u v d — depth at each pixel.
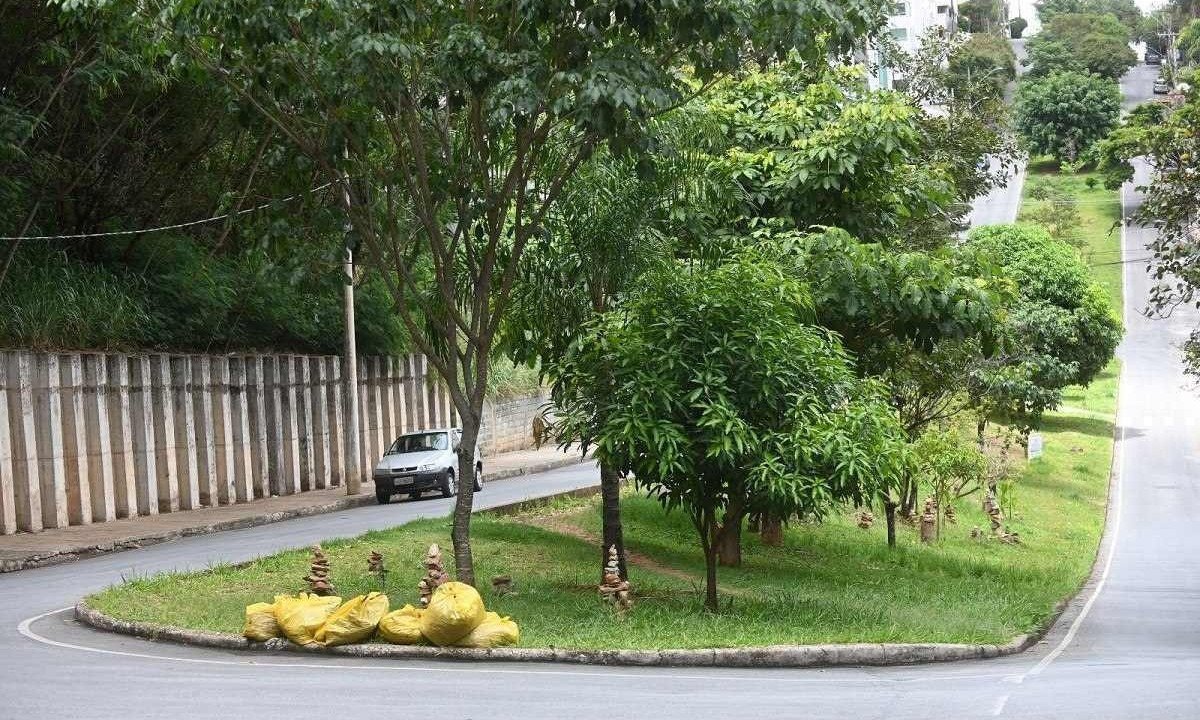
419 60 15.04
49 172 30.70
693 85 21.64
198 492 33.41
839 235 20.36
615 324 16.48
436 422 48.31
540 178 17.91
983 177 35.75
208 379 34.00
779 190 22.17
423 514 29.80
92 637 14.47
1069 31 154.50
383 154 17.86
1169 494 50.38
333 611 13.95
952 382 29.31
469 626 13.37
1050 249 59.62
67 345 30.00
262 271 17.47
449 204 20.89
